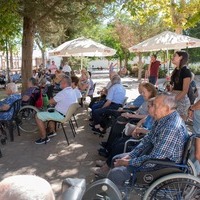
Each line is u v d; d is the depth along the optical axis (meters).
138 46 10.66
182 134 3.13
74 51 10.68
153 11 11.93
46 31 13.78
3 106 6.19
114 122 5.36
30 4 9.98
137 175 3.14
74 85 8.41
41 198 0.83
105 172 4.19
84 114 9.33
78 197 1.72
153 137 3.37
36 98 7.86
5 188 0.83
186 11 10.48
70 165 4.98
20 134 6.89
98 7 11.35
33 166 4.94
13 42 16.31
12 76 20.83
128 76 32.44
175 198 3.04
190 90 5.82
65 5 10.81
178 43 9.81
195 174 3.28
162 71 27.66
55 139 6.53
